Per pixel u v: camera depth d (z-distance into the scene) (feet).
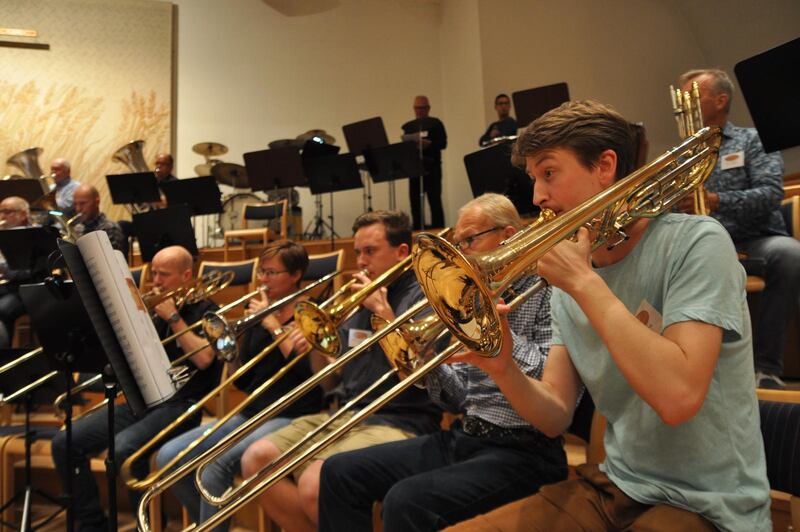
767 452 4.59
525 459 5.80
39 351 7.23
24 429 11.35
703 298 3.87
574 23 26.11
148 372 5.58
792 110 8.41
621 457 4.58
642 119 26.25
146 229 15.47
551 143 4.33
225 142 28.17
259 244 20.85
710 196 9.44
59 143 26.61
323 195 28.48
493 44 25.30
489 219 6.65
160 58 27.81
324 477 6.43
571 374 5.15
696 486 4.04
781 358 9.00
